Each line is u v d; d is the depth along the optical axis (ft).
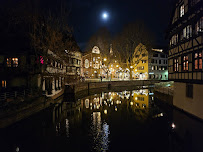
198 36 35.35
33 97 53.47
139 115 48.55
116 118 45.42
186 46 41.70
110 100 76.48
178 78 46.88
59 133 34.45
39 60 64.13
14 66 61.93
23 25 67.67
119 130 36.01
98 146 28.53
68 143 29.73
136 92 108.17
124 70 176.04
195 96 38.63
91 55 192.44
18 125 39.06
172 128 35.73
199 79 34.96
